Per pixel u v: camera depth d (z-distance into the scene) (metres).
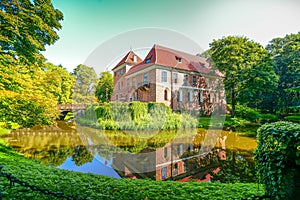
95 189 2.92
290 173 1.78
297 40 21.48
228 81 15.98
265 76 16.92
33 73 7.18
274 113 20.23
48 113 7.62
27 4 5.49
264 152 2.08
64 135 10.49
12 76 5.51
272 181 1.92
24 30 5.23
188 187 3.09
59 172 3.86
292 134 1.75
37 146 7.68
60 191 2.71
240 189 3.02
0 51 4.77
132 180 3.60
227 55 16.41
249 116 16.80
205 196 2.67
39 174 3.54
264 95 20.45
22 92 6.25
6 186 2.70
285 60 21.03
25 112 6.49
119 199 2.54
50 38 6.16
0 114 5.93
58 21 6.59
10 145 7.53
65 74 26.06
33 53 5.69
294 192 1.74
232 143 8.38
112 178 3.66
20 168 3.90
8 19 4.71
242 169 5.01
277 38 25.06
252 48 17.95
